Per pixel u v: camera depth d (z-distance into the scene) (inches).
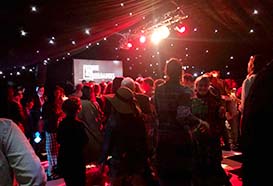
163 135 156.6
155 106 161.9
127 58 653.3
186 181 154.9
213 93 203.3
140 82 277.4
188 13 444.8
